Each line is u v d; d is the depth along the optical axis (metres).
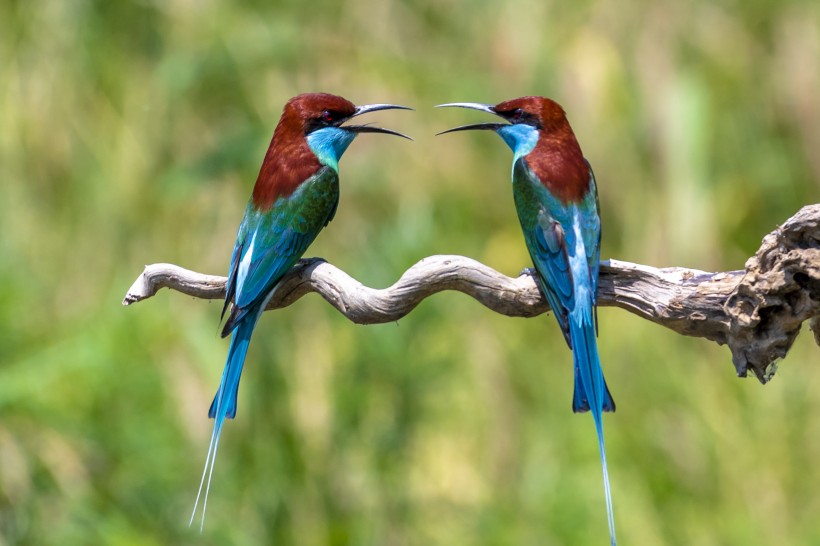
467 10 14.84
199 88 14.42
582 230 8.81
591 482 12.77
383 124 14.05
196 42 14.57
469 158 14.16
